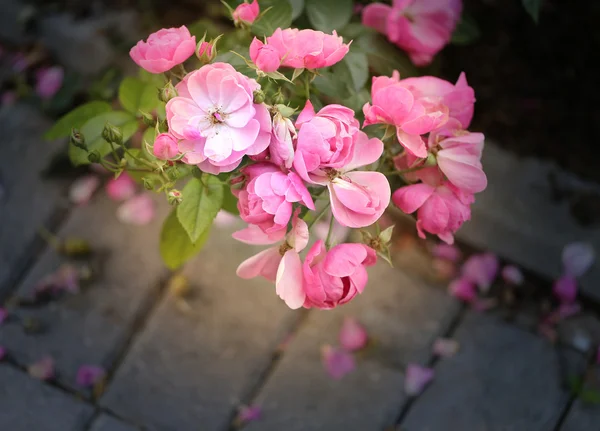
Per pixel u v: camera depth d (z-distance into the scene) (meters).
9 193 0.83
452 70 0.84
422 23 0.61
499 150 0.80
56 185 0.84
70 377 0.77
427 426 0.75
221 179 0.54
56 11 0.88
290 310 0.79
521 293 0.79
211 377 0.77
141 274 0.80
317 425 0.75
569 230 0.77
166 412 0.76
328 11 0.60
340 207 0.50
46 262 0.81
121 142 0.53
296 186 0.48
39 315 0.79
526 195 0.78
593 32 0.83
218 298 0.79
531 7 0.62
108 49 0.85
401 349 0.77
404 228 0.81
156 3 0.87
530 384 0.76
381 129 0.54
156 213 0.82
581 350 0.77
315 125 0.48
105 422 0.76
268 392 0.77
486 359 0.77
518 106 0.82
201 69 0.48
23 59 0.87
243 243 0.80
